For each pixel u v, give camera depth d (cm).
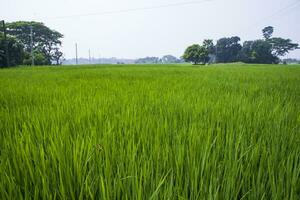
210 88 568
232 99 372
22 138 180
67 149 158
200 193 112
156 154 155
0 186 116
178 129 226
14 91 505
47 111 290
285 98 398
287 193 114
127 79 891
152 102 355
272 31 9844
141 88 552
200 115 275
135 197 113
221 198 116
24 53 5322
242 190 124
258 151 161
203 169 135
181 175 129
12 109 313
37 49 7719
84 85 641
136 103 349
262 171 138
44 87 587
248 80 860
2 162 138
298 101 396
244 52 9044
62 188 114
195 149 163
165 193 108
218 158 156
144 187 117
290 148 174
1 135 212
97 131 210
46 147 175
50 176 133
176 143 178
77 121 244
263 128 232
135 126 222
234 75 1207
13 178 124
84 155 152
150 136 196
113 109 304
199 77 1018
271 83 727
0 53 4103
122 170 132
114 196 112
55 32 8238
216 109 298
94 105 321
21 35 7675
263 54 8419
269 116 264
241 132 203
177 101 356
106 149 158
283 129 213
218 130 204
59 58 8462
